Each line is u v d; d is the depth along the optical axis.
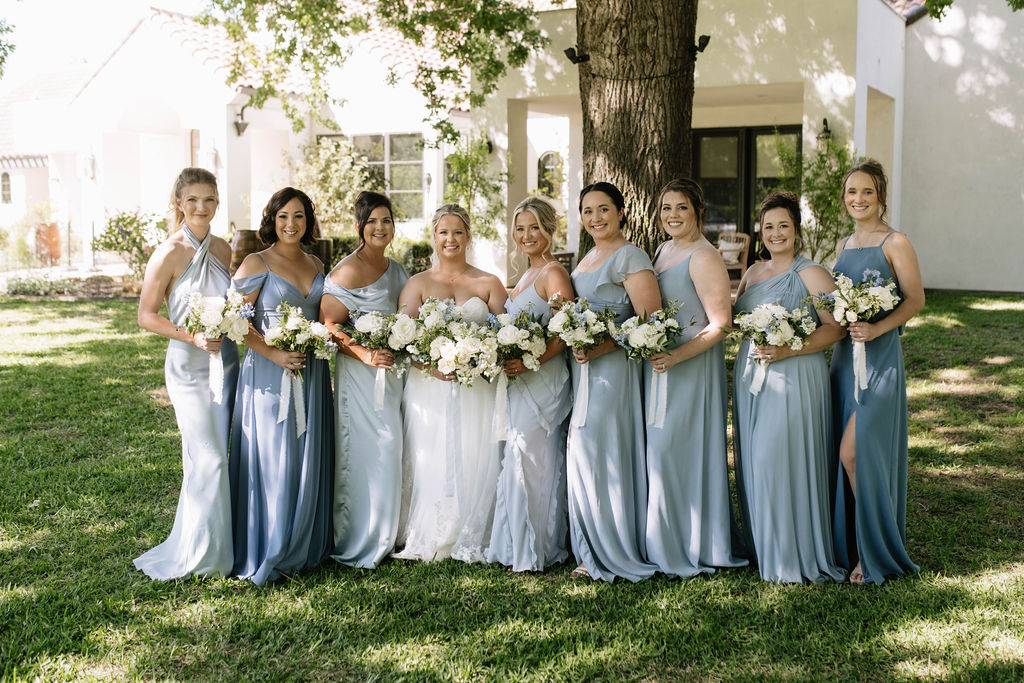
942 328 10.24
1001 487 5.15
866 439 3.82
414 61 16.03
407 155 16.67
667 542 4.02
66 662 3.23
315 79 10.43
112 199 18.86
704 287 3.94
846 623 3.46
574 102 13.10
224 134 15.74
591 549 4.05
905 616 3.49
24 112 20.52
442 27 9.21
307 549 4.09
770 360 3.80
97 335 10.63
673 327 3.76
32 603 3.69
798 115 14.45
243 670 3.20
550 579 3.98
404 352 4.16
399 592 3.82
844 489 4.03
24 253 18.42
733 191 15.31
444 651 3.31
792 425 3.86
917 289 3.84
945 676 3.07
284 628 3.50
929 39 13.88
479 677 3.13
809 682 3.07
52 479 5.42
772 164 14.95
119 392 7.67
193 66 15.95
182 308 4.00
